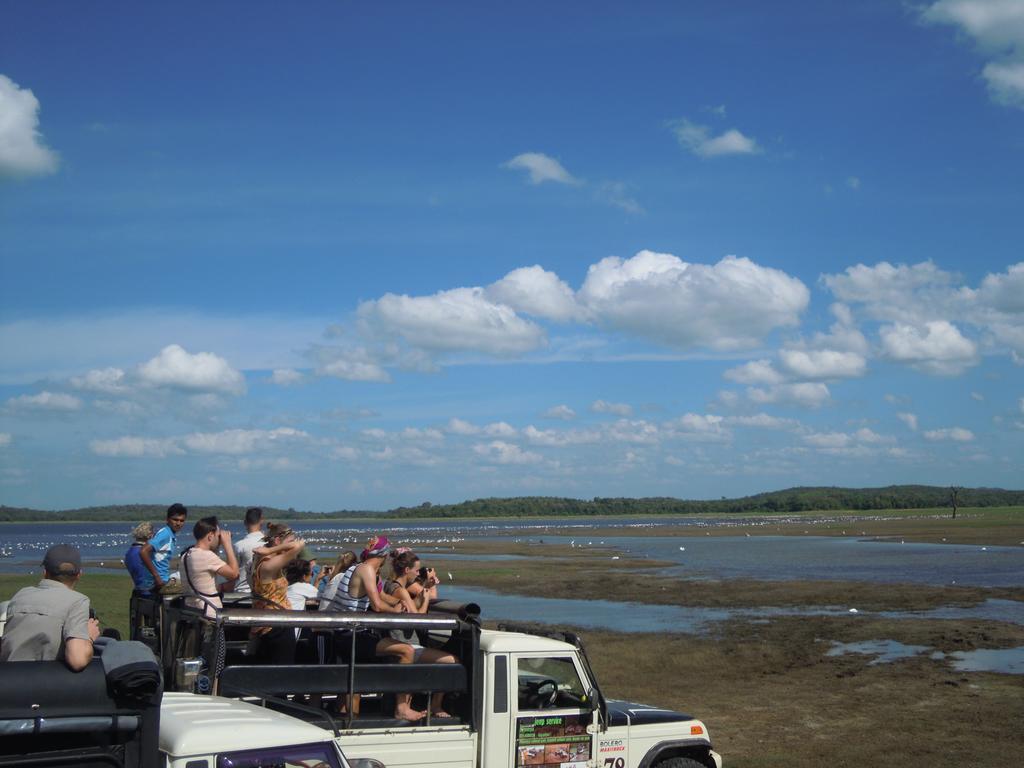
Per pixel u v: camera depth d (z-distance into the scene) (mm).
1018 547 73938
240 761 5559
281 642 7969
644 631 27250
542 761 8188
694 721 9242
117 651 5594
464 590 42750
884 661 21234
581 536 130125
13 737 5035
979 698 16828
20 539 145500
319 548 97688
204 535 9055
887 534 108312
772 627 27750
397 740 7543
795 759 12766
